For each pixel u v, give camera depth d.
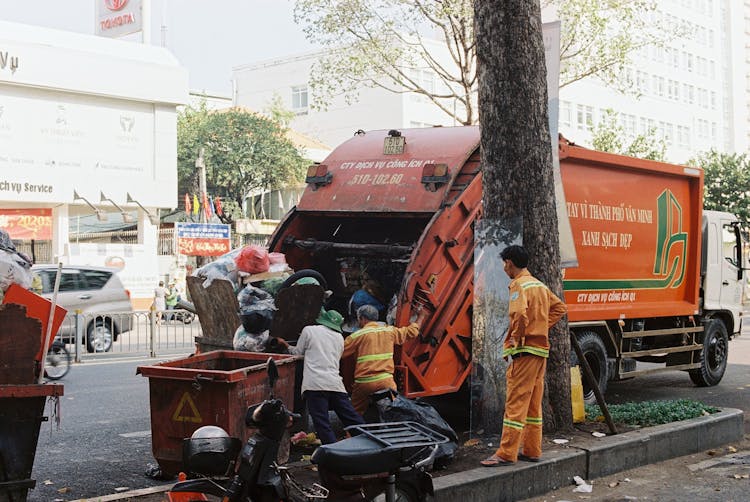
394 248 9.10
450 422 9.46
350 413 7.06
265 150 40.22
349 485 4.82
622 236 11.04
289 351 7.42
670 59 65.00
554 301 6.89
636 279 11.32
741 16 77.56
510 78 7.54
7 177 24.97
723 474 7.32
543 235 7.59
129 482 6.97
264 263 8.58
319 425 6.95
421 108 48.72
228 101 56.88
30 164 25.47
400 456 4.88
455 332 8.64
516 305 6.68
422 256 8.39
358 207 9.49
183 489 4.49
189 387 6.38
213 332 8.52
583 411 8.31
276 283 8.48
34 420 5.35
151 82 28.06
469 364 8.84
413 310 8.30
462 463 6.89
